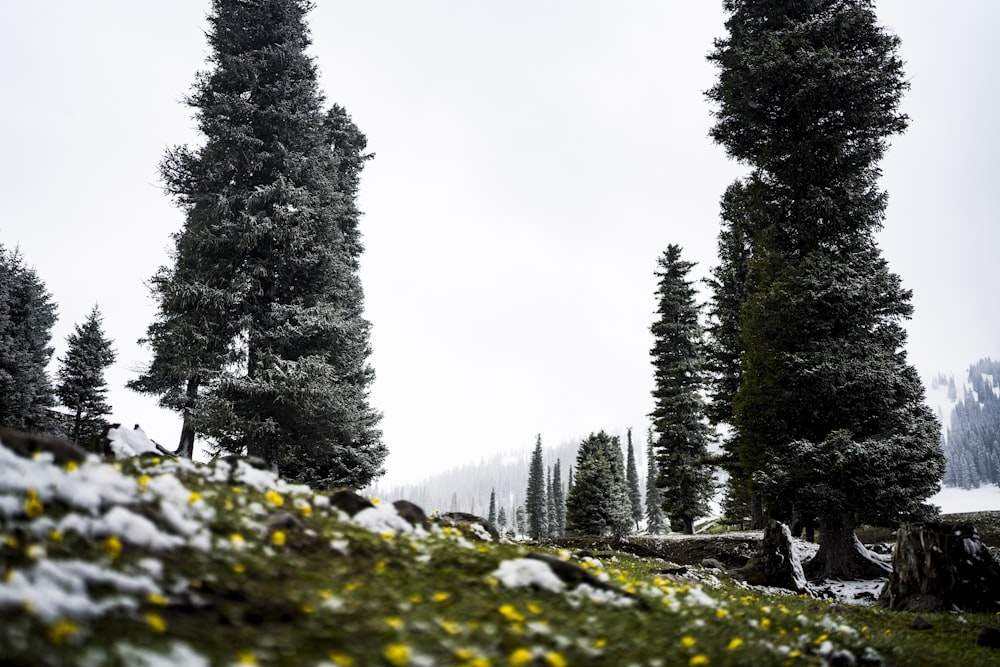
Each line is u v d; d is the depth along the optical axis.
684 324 34.75
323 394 19.31
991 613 11.19
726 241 26.02
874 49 19.89
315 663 2.88
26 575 2.85
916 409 19.59
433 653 3.23
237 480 5.95
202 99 21.31
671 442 33.66
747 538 22.70
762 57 19.33
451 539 6.46
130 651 2.52
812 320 17.83
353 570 4.59
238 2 23.06
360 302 29.80
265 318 20.31
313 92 23.27
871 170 20.12
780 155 20.06
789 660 5.13
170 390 22.47
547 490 88.88
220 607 3.32
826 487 16.11
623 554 16.38
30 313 34.84
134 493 4.21
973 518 32.41
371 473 27.25
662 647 4.46
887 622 9.84
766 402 17.97
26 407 28.91
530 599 4.83
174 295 18.59
